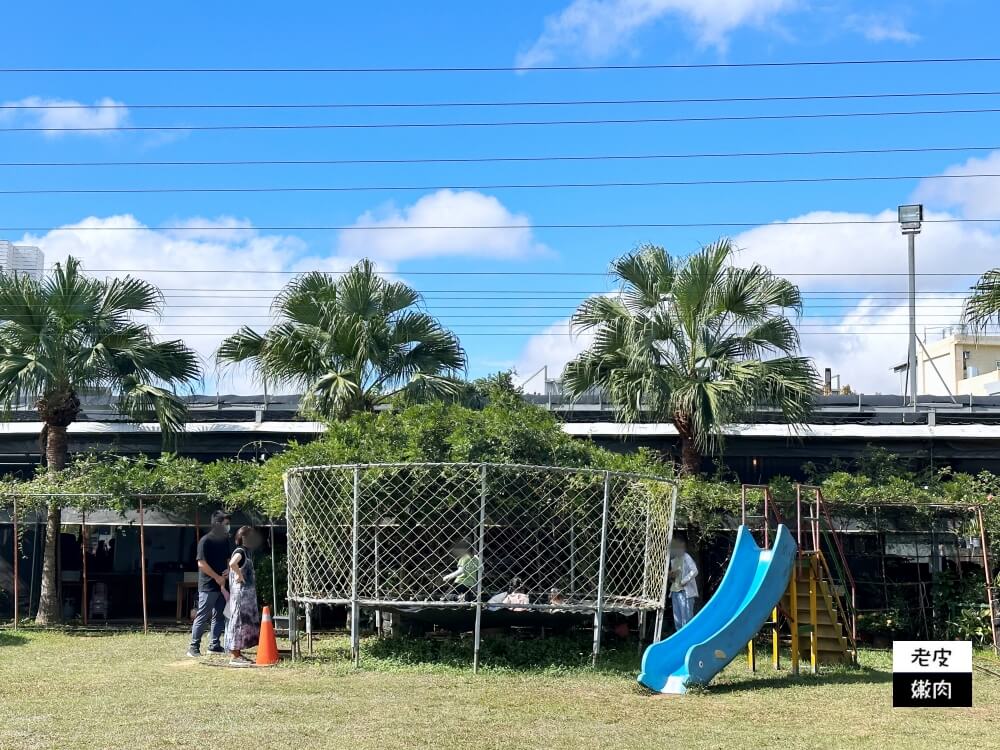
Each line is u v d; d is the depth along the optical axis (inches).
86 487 674.2
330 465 510.0
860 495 629.6
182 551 832.9
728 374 669.3
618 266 704.4
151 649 564.7
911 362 892.0
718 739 331.3
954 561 668.1
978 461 793.6
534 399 839.7
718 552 703.7
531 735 333.4
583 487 523.8
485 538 516.1
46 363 712.4
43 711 364.5
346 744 315.6
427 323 764.6
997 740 333.4
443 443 553.9
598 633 489.4
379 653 522.3
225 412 848.9
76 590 780.0
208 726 339.6
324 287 760.3
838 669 503.2
